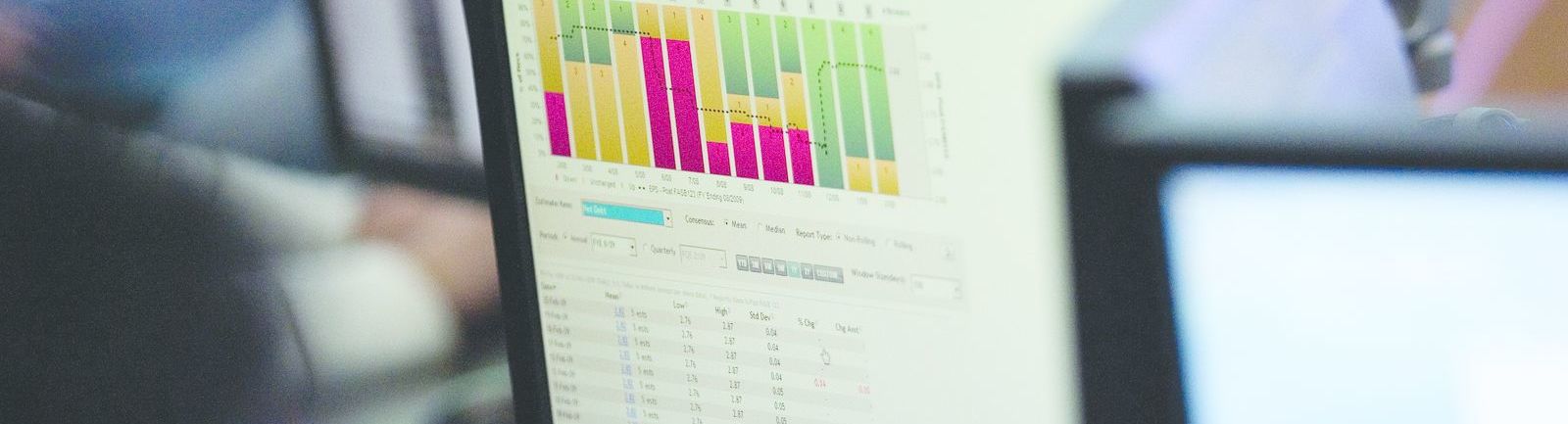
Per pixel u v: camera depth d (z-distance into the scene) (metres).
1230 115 0.44
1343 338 0.44
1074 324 0.48
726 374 0.56
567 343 0.60
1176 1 0.47
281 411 0.80
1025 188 0.48
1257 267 0.44
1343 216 0.43
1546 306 0.41
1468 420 0.43
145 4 0.76
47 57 0.77
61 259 0.80
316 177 0.77
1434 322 0.42
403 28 0.73
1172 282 0.46
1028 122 0.48
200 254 0.79
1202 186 0.44
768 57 0.52
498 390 0.78
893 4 0.49
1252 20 0.48
